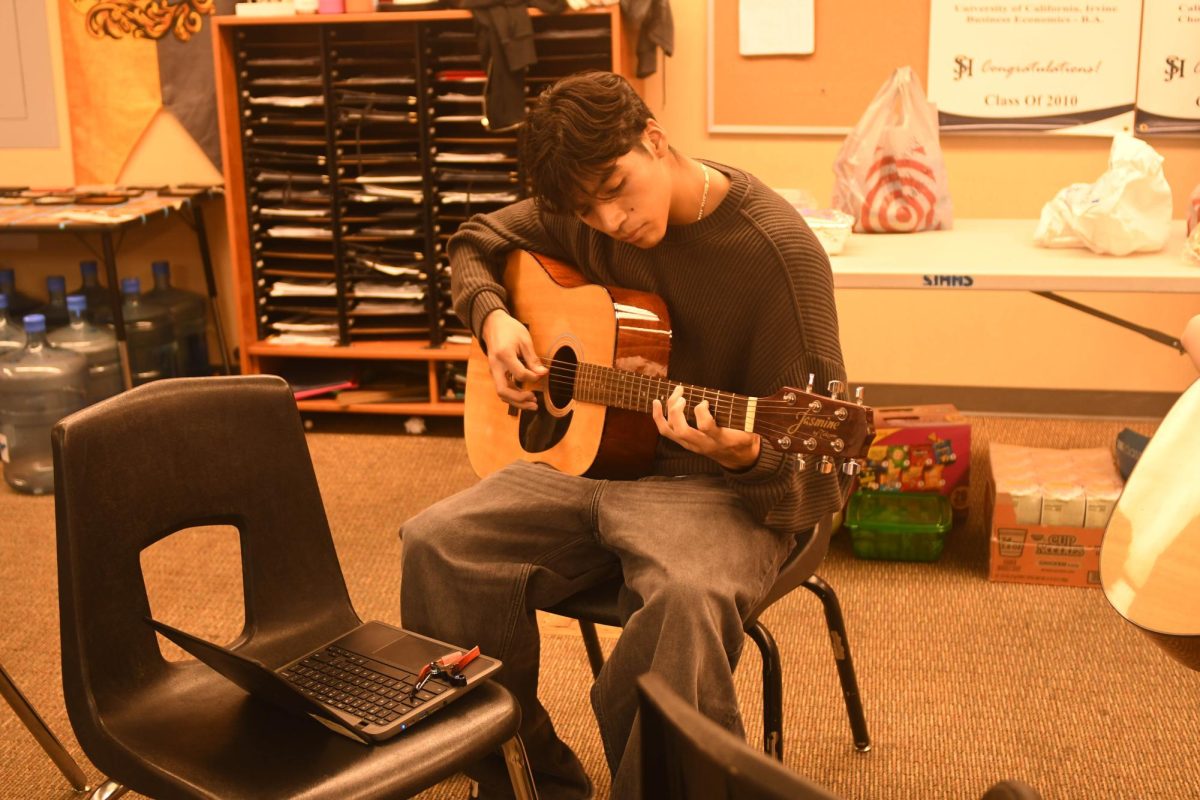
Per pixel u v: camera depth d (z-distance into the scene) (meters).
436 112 3.42
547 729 1.73
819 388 1.61
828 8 3.47
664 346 1.74
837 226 2.55
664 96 3.64
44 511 3.16
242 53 3.45
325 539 1.59
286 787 1.24
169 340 3.86
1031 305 3.65
